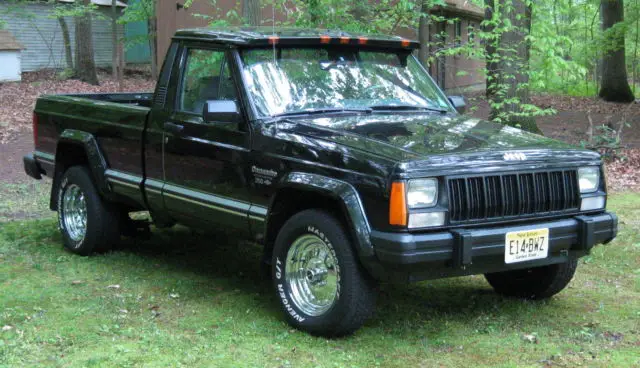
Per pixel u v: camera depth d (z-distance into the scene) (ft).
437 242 13.80
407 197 13.67
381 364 13.99
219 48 17.75
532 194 15.07
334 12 31.94
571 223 15.53
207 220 18.02
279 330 15.76
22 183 34.58
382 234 13.79
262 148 16.20
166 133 18.71
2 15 86.79
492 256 14.44
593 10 85.25
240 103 16.80
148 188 19.35
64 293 18.37
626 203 30.68
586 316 17.02
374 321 16.52
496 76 35.70
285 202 16.11
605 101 86.48
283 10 35.01
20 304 17.42
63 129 22.62
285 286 15.89
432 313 17.20
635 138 53.93
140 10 85.71
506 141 15.79
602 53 80.94
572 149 16.02
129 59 108.47
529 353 14.62
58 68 95.91
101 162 21.01
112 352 14.37
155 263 21.43
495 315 17.08
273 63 17.46
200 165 17.81
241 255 22.67
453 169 14.12
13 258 21.71
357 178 14.28
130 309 17.15
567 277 17.46
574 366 13.94
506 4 33.63
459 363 14.10
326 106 17.26
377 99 17.99
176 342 14.97
